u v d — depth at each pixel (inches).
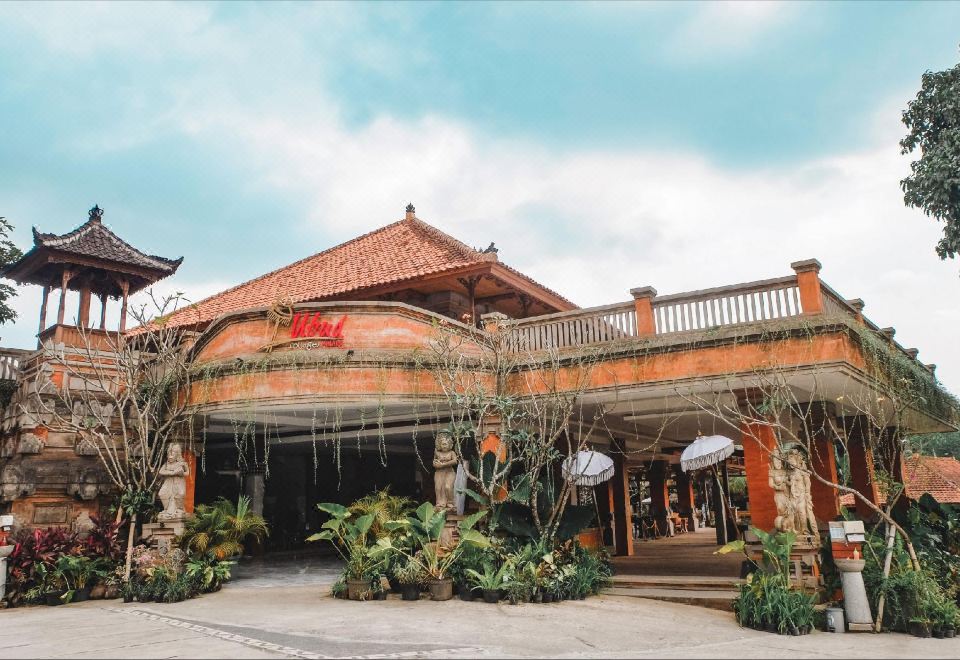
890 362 584.1
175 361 658.2
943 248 736.3
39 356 685.3
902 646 380.2
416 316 621.0
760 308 540.1
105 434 669.3
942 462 1261.1
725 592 543.8
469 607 478.9
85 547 590.2
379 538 572.1
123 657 322.3
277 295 908.0
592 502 874.8
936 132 765.9
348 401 589.0
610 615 455.8
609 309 601.6
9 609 534.9
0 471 668.1
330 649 336.2
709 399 616.4
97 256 740.7
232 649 337.1
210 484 895.7
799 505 508.4
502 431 572.7
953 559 543.8
